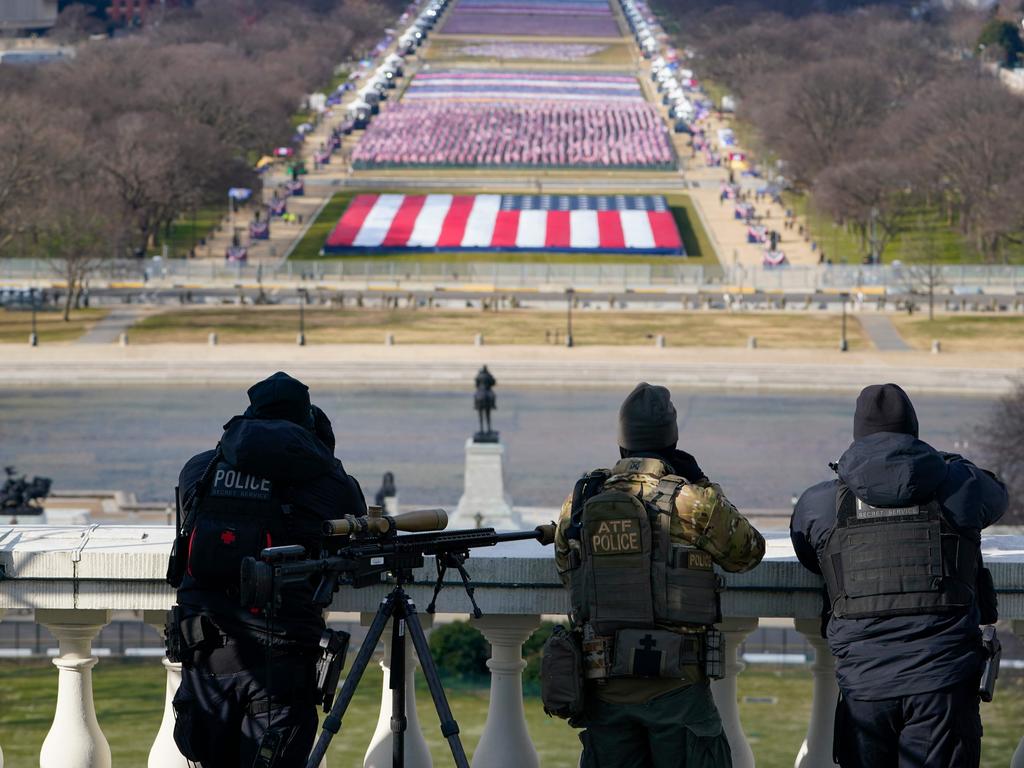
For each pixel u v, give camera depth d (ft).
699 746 38.58
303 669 39.34
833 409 425.69
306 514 39.86
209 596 39.47
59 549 44.47
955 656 39.01
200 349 489.67
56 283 648.38
